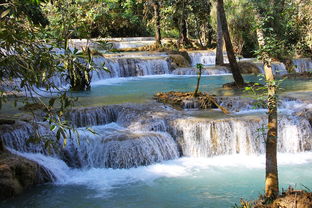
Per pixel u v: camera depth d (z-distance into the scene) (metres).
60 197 7.55
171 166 9.13
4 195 7.35
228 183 8.07
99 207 7.12
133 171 8.84
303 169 8.78
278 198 5.39
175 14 28.84
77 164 9.12
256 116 10.34
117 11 34.19
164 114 10.55
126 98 12.87
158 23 27.61
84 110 10.51
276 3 13.18
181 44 29.73
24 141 8.92
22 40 3.47
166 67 21.41
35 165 8.04
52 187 8.02
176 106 11.70
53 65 3.55
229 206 6.96
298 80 16.77
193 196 7.48
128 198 7.46
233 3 26.47
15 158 7.91
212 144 9.77
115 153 9.03
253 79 18.41
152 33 36.41
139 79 19.17
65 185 8.15
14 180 7.54
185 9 28.67
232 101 11.68
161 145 9.52
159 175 8.63
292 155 9.79
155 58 21.41
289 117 10.20
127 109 10.90
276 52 6.32
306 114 10.39
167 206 7.09
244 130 9.77
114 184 8.20
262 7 8.42
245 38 27.12
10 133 8.71
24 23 3.57
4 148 8.27
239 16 26.09
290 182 8.01
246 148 9.79
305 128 10.09
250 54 27.36
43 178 8.19
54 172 8.43
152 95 13.50
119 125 10.65
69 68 3.55
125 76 20.27
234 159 9.56
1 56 3.36
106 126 10.57
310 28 24.06
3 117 9.79
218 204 7.08
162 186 8.02
